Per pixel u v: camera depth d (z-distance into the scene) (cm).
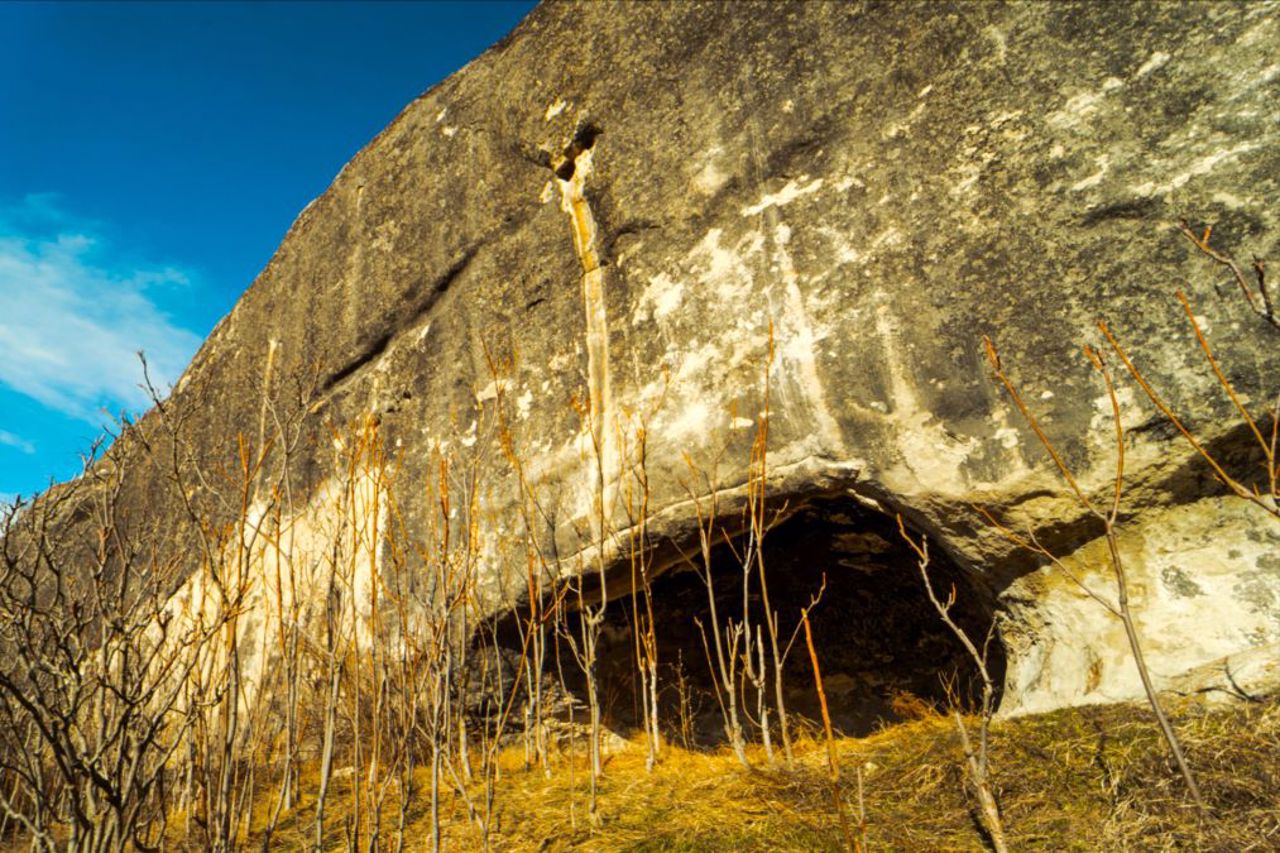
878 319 270
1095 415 230
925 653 356
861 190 285
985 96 265
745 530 306
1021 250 248
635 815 254
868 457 266
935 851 193
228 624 241
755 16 329
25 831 313
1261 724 190
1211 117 226
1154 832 178
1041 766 210
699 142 335
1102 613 238
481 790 313
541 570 341
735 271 310
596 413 344
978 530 253
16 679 269
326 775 228
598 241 362
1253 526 219
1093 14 250
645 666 377
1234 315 214
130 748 240
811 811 226
